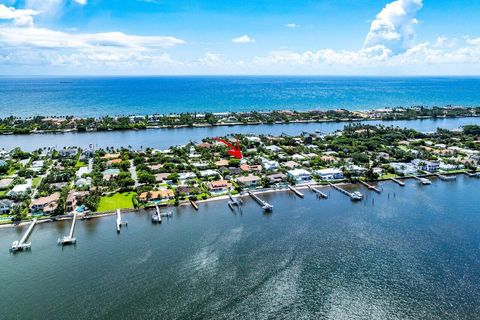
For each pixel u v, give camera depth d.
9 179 181.75
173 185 179.50
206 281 100.88
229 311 89.44
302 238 125.56
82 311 89.00
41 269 106.19
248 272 105.12
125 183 171.75
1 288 97.44
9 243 121.88
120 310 89.44
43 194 160.00
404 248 118.75
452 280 101.50
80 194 157.00
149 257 112.69
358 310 90.12
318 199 164.75
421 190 178.00
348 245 120.75
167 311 89.19
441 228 133.50
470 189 179.75
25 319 86.38
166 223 137.75
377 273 104.88
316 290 97.56
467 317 87.38
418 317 87.56
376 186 183.88
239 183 179.62
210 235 127.50
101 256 113.38
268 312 89.38
